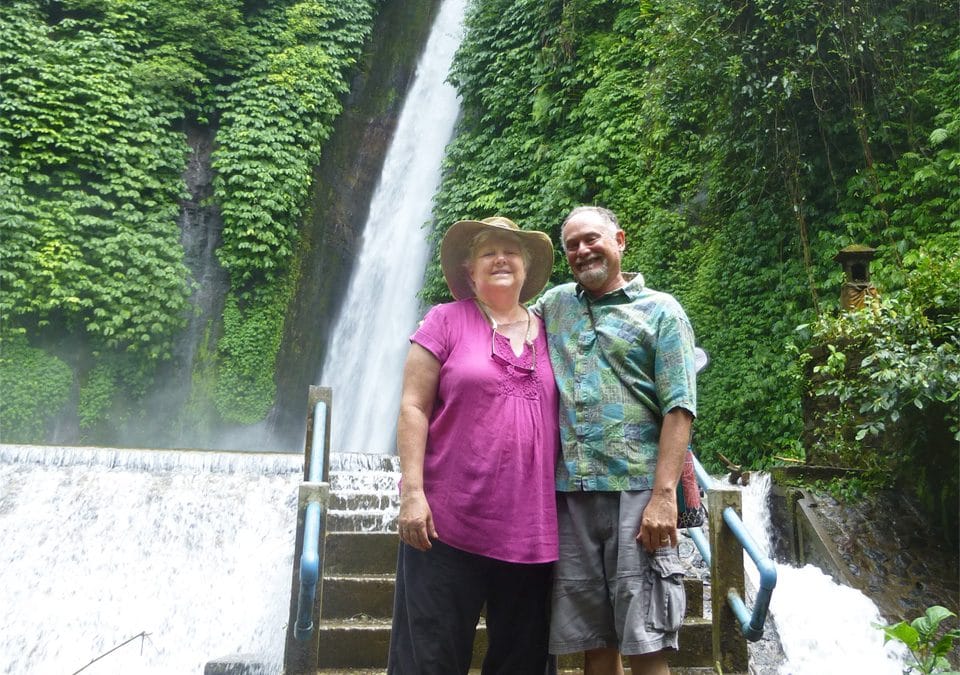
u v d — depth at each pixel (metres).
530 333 2.62
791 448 8.21
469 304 2.66
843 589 5.19
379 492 5.80
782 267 8.98
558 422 2.54
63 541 5.80
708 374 9.33
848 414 6.29
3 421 12.61
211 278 14.94
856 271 7.10
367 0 17.77
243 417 14.40
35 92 13.93
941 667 3.26
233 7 16.36
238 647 5.09
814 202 8.95
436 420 2.49
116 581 5.50
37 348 13.13
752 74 8.74
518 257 2.67
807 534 5.97
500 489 2.38
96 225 13.84
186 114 15.60
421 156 16.58
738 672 3.33
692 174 10.58
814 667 4.55
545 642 2.49
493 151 13.76
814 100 8.55
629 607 2.33
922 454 5.80
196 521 6.05
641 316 2.55
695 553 5.16
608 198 11.42
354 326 15.72
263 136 15.40
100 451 6.80
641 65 11.96
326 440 4.63
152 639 5.06
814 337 6.66
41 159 13.67
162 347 13.92
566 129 12.67
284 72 16.16
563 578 2.43
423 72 17.91
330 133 16.59
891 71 8.62
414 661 2.39
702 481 3.87
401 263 15.54
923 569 5.49
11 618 5.13
